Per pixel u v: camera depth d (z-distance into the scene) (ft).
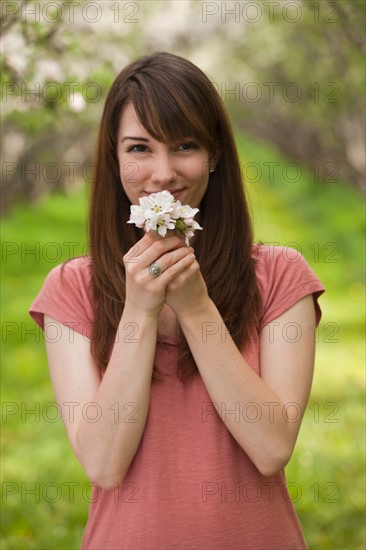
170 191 11.98
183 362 12.01
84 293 12.67
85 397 12.12
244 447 11.64
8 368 43.50
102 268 12.52
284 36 80.18
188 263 11.34
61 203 118.21
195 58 94.38
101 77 28.91
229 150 12.71
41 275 70.38
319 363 44.09
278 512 12.22
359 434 32.22
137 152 11.96
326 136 102.06
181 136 11.76
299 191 117.08
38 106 27.53
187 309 11.56
